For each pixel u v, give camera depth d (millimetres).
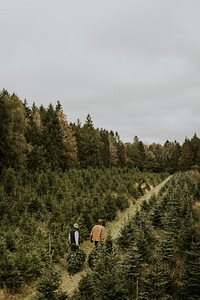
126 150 137250
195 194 27844
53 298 11008
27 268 15062
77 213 25562
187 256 12852
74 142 68688
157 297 10719
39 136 57906
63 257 18281
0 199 25984
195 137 108188
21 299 13688
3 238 17297
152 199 29953
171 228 17750
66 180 38188
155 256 13117
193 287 11203
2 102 49531
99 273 12320
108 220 28312
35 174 37250
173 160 118875
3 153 45344
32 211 26000
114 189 39844
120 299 10484
